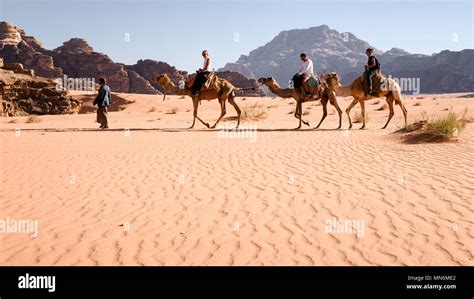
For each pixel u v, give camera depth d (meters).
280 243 6.38
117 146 15.96
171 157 13.44
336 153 13.66
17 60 187.75
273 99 90.12
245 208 8.05
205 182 10.09
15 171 11.52
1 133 21.77
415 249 6.09
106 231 6.95
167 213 7.82
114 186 9.80
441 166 11.13
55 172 11.38
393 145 14.79
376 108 49.06
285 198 8.63
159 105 78.81
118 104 89.19
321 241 6.43
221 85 22.14
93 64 198.62
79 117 45.56
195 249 6.21
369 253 6.00
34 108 60.94
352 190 9.10
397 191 8.91
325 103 22.11
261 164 12.12
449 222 7.06
